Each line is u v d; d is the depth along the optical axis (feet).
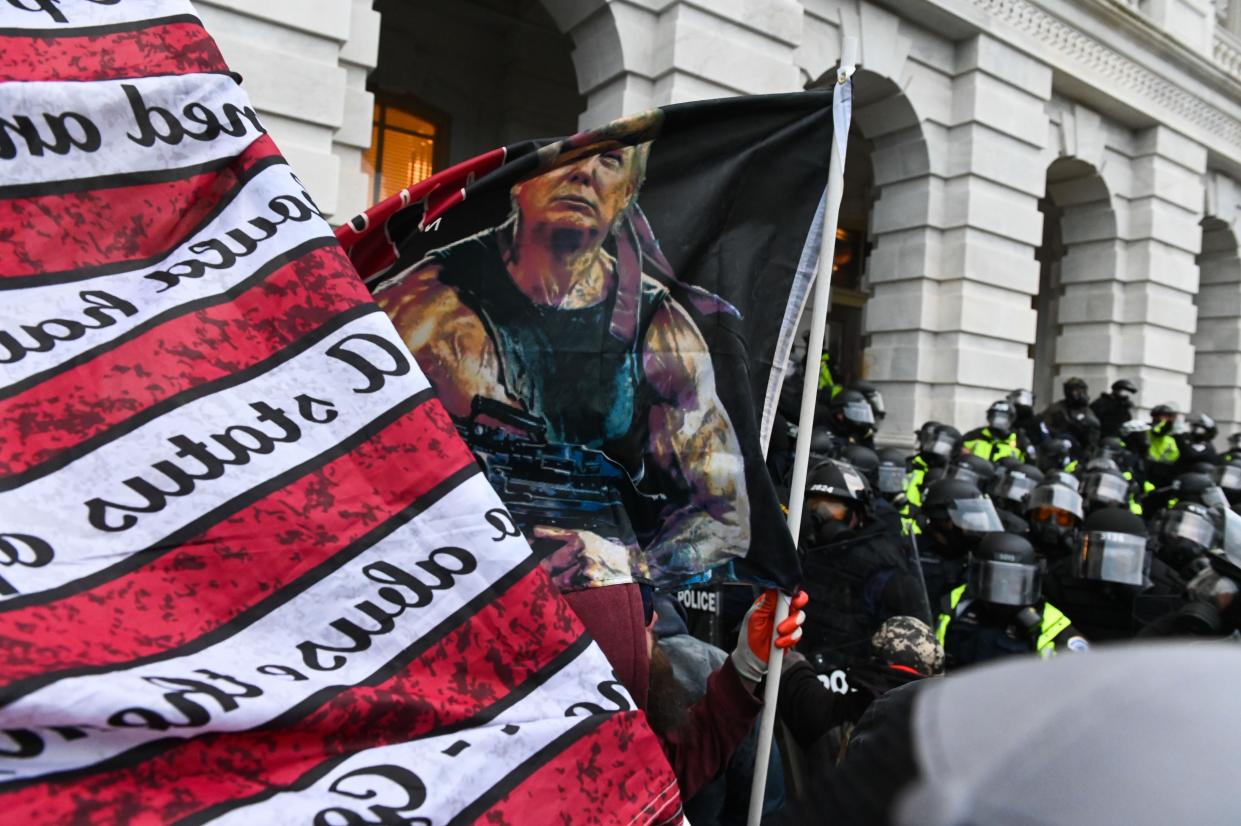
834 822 2.20
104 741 3.15
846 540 10.59
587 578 5.25
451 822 3.65
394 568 4.00
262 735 3.44
